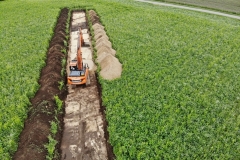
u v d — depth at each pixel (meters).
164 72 22.27
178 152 14.16
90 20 38.94
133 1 52.94
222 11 45.50
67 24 37.00
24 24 36.81
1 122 16.50
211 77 21.77
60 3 49.25
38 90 20.88
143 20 37.34
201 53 26.20
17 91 20.00
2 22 38.28
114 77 21.94
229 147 14.38
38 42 29.53
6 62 24.83
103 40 28.67
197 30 33.25
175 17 38.81
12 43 29.67
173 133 15.42
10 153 14.70
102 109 19.09
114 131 15.87
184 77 21.81
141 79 21.41
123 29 33.34
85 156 15.35
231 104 18.42
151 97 19.05
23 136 15.92
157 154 14.13
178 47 27.67
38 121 16.70
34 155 14.31
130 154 14.22
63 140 16.61
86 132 17.17
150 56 25.47
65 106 19.77
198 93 19.39
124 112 17.45
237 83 21.02
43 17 39.62
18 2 51.69
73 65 20.58
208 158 13.95
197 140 15.17
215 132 15.71
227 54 26.28
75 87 22.03
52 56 25.86
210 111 17.66
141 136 15.37
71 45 30.89
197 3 51.12
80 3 49.12
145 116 17.09
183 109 17.64
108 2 49.16
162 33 32.00
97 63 24.94
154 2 52.41
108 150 15.55
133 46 27.78
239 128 16.17
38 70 23.42
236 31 33.34
